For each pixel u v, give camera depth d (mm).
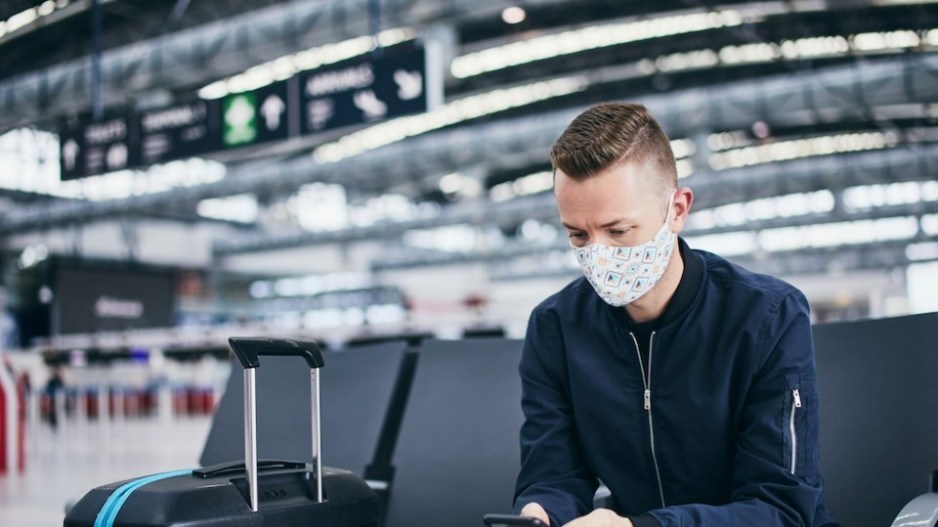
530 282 26500
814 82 14594
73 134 7473
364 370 2277
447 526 2004
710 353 1367
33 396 8414
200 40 11344
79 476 6488
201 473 1355
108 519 1274
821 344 1752
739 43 14641
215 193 19203
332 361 2340
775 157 20688
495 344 2186
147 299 17562
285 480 1411
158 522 1233
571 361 1455
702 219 25078
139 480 1349
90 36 12938
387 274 27562
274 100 6441
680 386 1377
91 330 16641
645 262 1280
